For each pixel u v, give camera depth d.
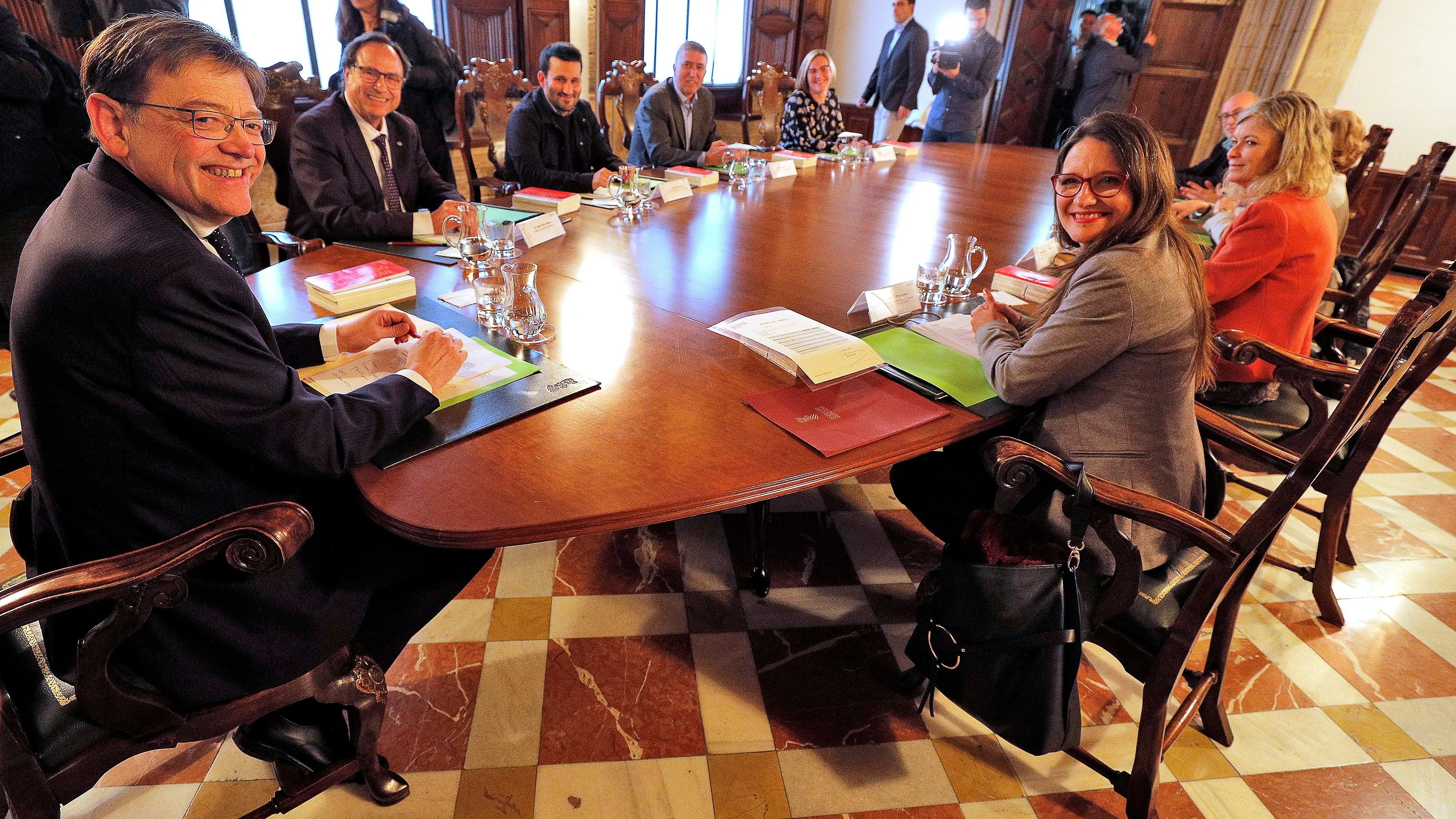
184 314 0.93
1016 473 1.20
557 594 1.99
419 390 1.17
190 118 0.99
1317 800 1.55
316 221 2.39
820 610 1.99
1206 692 1.54
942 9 6.80
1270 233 2.03
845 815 1.47
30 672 1.07
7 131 2.79
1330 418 1.01
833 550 2.22
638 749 1.58
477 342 1.49
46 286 0.91
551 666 1.77
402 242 2.23
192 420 0.96
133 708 0.99
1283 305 2.07
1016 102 6.65
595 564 2.11
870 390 1.40
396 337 1.44
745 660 1.82
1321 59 5.38
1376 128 3.22
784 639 1.89
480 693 1.69
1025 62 6.48
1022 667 1.24
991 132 6.80
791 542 2.24
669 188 2.93
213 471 1.03
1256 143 2.12
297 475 1.04
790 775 1.54
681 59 3.82
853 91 7.50
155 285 0.91
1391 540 2.39
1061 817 1.49
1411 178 2.55
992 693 1.28
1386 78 5.21
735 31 7.02
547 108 3.36
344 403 1.09
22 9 3.76
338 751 1.29
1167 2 5.81
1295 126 2.02
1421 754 1.66
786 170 3.56
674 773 1.53
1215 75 5.89
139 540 1.03
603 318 1.69
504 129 3.64
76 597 0.84
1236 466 2.51
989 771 1.58
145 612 0.91
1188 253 1.34
